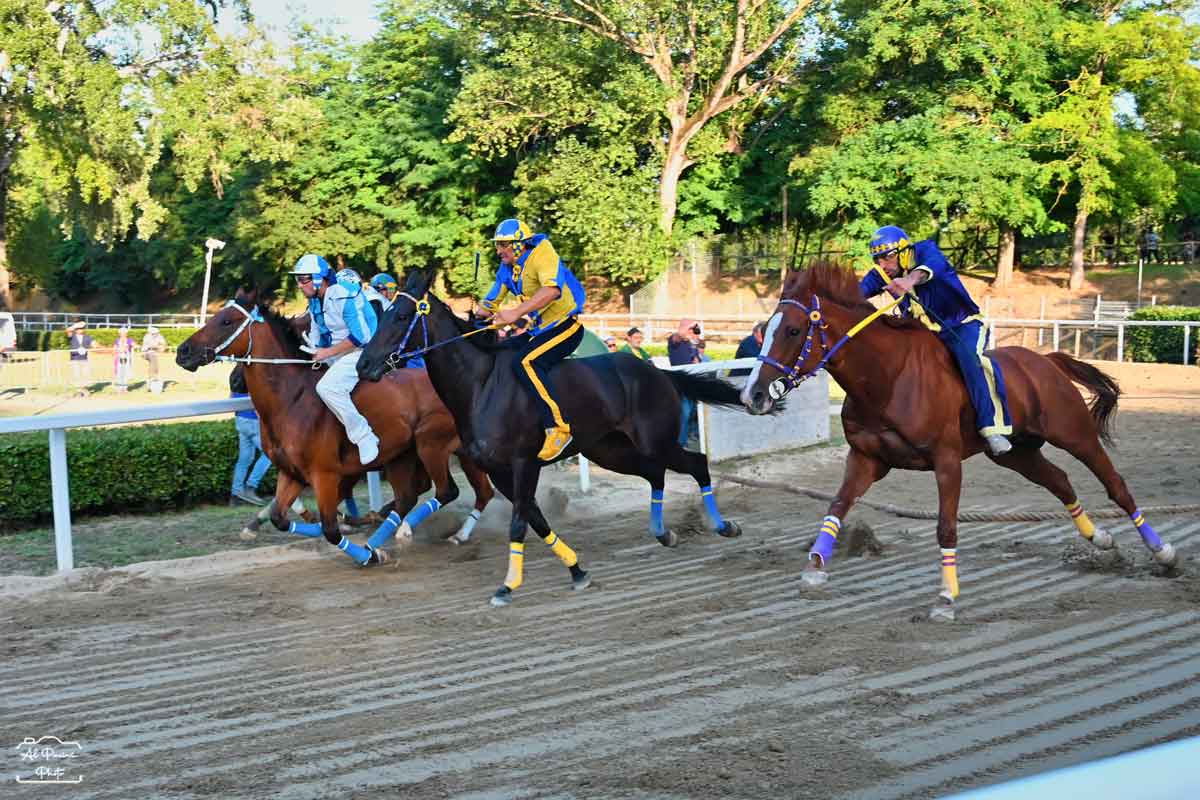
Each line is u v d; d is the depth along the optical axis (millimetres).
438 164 37906
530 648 5309
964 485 10344
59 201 34688
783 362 5711
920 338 5902
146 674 5047
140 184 31297
